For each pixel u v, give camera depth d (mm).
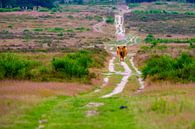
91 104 51562
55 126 39281
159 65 85250
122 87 75375
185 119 39750
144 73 84688
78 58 101375
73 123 40656
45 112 46344
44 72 79250
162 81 74625
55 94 61500
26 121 41250
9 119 41594
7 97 53812
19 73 77188
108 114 44906
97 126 39031
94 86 76000
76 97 60375
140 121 40188
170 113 43188
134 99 55750
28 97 54938
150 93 63312
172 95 56969
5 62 78375
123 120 41625
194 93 58719
